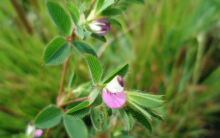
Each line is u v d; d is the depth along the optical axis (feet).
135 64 0.49
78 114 0.24
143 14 0.53
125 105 0.24
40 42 0.49
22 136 0.33
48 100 0.44
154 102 0.23
